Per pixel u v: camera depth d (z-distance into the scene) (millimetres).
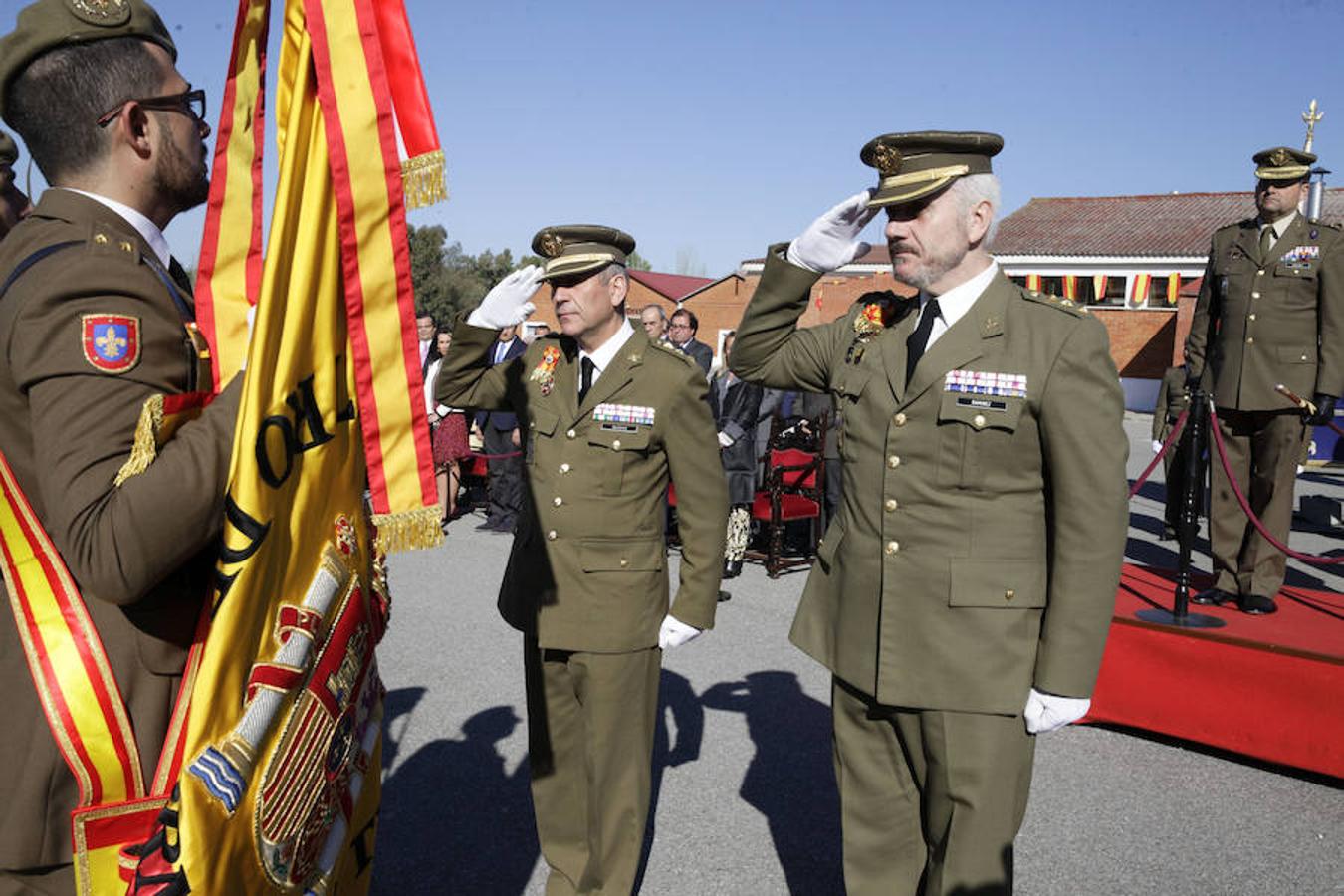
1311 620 4223
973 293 2221
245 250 1679
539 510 2797
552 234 2764
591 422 2773
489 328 2816
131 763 1333
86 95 1373
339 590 1520
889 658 2201
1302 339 4496
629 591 2709
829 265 2480
